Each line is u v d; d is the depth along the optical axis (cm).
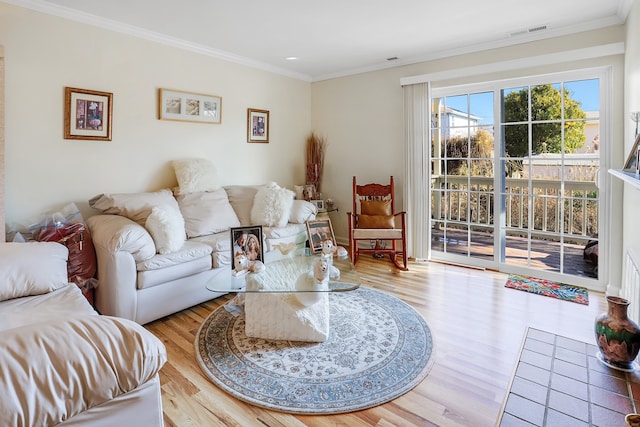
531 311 276
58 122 283
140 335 97
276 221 368
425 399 175
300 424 159
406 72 426
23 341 81
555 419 159
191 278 284
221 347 225
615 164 301
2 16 252
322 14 295
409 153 421
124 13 291
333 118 498
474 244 401
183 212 332
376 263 417
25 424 74
